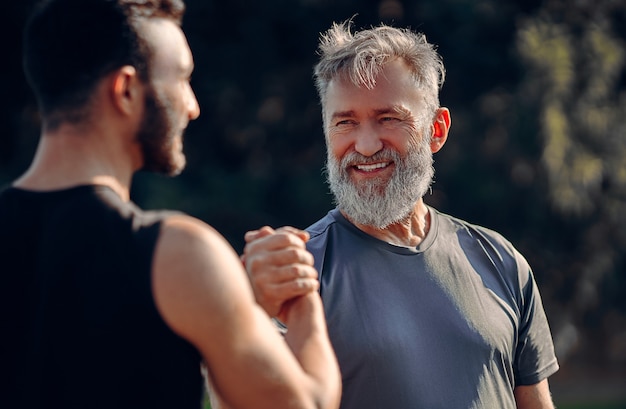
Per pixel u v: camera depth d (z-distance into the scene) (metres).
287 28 13.62
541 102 12.83
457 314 2.89
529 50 12.77
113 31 1.96
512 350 2.99
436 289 2.92
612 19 14.15
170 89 2.02
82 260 1.90
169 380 1.88
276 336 1.99
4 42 13.56
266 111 13.69
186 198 12.66
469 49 13.37
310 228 3.08
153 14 2.01
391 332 2.81
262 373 1.93
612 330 15.55
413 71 3.04
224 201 13.05
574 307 14.30
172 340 1.89
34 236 1.93
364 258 2.94
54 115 1.97
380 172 2.99
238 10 13.56
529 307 3.06
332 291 2.88
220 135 13.95
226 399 1.97
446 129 3.22
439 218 3.11
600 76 13.07
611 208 13.70
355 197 2.98
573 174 12.66
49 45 1.95
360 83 2.98
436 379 2.80
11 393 1.90
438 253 2.99
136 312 1.87
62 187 1.95
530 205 13.66
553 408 3.13
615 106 13.48
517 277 3.06
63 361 1.87
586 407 13.49
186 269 1.89
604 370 15.93
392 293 2.88
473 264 3.02
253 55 13.47
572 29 13.37
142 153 2.03
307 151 14.05
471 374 2.84
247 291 1.96
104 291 1.88
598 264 14.06
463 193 13.77
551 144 12.57
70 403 1.86
